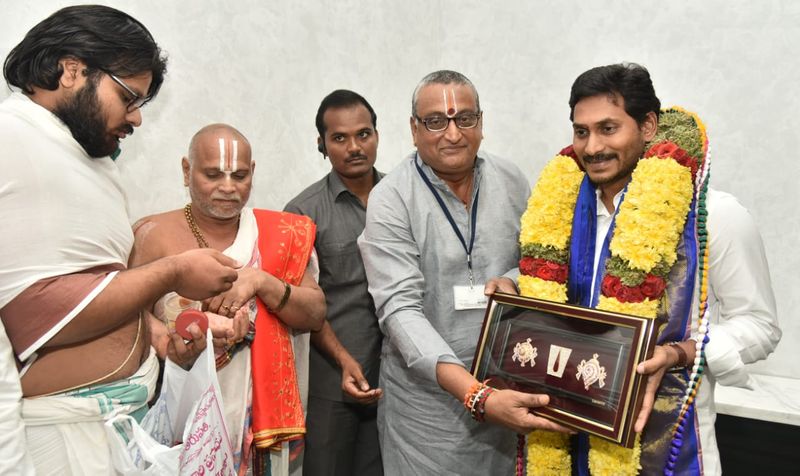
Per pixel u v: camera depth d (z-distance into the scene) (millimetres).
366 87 3238
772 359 2744
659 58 2898
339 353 2137
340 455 2283
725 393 2549
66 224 1163
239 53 2451
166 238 1707
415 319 1665
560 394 1354
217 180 1665
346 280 2291
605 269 1492
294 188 2773
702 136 1437
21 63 1185
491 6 3449
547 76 3277
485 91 3518
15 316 1124
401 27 3457
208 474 1271
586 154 1442
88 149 1240
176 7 2182
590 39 3105
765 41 2635
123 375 1325
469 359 1809
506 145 3463
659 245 1351
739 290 1399
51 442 1192
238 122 2463
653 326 1257
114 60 1203
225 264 1376
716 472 1424
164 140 2184
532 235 1635
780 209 2670
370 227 1831
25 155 1119
